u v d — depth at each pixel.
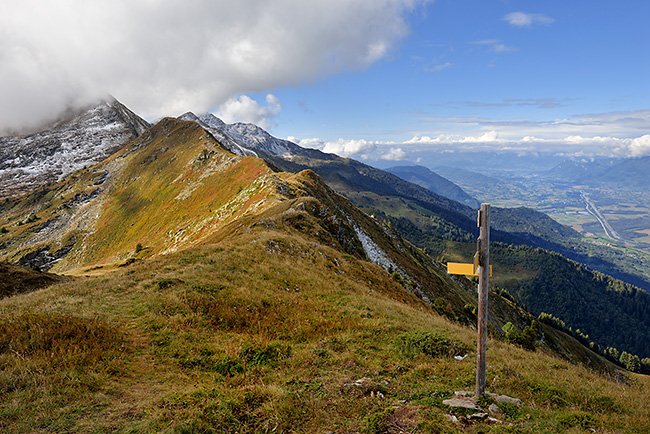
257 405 7.69
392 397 8.67
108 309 13.87
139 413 7.22
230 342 11.94
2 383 7.62
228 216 85.25
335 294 20.69
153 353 10.76
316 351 11.52
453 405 8.00
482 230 8.20
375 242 84.12
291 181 87.81
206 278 17.98
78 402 7.46
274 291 18.89
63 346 9.75
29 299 15.59
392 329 14.77
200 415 6.96
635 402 9.74
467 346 13.15
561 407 8.86
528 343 22.72
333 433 6.88
